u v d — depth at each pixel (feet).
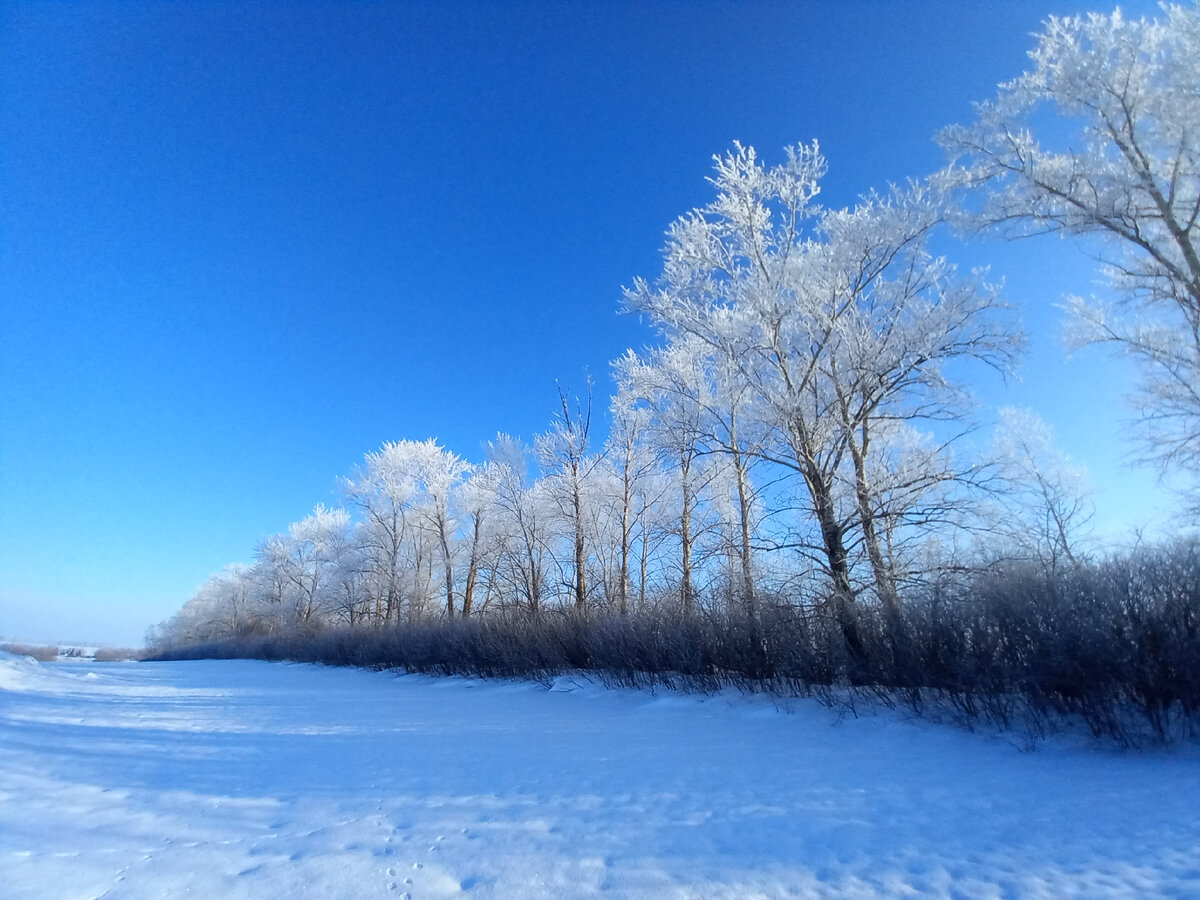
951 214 39.73
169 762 21.12
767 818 14.61
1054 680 21.77
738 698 34.91
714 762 20.74
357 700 44.57
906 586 31.91
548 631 55.83
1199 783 15.93
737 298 40.88
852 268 39.14
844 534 36.88
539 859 12.29
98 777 18.37
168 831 13.79
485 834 13.78
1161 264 38.91
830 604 33.01
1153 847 12.08
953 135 41.04
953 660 25.49
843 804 15.61
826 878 11.29
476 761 21.53
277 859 12.26
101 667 95.20
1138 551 23.16
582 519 81.05
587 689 45.34
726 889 10.87
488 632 60.75
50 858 11.91
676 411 42.45
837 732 25.58
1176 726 20.39
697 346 46.32
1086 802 15.01
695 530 64.49
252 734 27.89
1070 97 38.52
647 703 37.37
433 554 120.06
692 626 40.65
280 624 155.02
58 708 33.47
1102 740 20.79
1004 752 20.81
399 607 114.73
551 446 84.53
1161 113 36.29
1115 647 20.45
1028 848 12.37
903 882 11.06
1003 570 27.66
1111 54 37.52
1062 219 38.60
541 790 17.52
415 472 125.39
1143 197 38.42
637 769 19.93
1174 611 20.48
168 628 233.96
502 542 87.61
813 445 36.99
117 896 10.42
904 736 23.98
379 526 125.80
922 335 35.76
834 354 37.58
